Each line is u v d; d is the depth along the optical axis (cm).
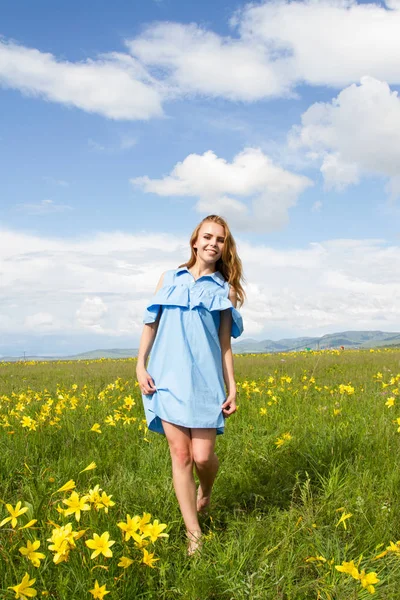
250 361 1884
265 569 311
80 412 807
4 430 670
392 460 489
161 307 401
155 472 498
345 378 1206
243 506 437
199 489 401
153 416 381
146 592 289
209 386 371
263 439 586
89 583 283
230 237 411
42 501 371
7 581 292
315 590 298
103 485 461
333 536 347
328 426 616
